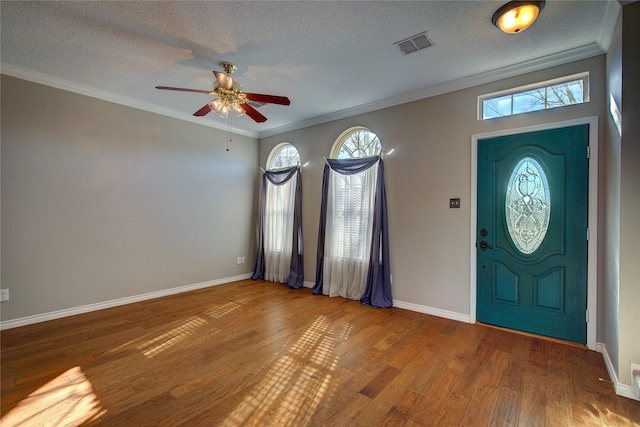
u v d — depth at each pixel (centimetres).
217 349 264
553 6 212
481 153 323
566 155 278
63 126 342
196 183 469
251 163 548
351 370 230
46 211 331
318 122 468
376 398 196
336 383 213
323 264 443
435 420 176
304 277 488
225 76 255
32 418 176
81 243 356
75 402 191
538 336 290
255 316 347
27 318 318
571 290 276
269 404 190
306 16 225
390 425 172
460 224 333
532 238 296
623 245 203
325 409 185
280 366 236
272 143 536
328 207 441
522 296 301
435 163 351
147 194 413
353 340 283
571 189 275
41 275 328
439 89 346
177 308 375
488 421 175
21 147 316
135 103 399
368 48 269
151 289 417
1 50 274
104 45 265
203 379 217
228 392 202
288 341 281
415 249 365
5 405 187
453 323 326
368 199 406
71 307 348
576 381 215
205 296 429
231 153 517
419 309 362
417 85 346
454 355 254
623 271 203
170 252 438
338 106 414
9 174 309
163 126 430
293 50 272
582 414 181
